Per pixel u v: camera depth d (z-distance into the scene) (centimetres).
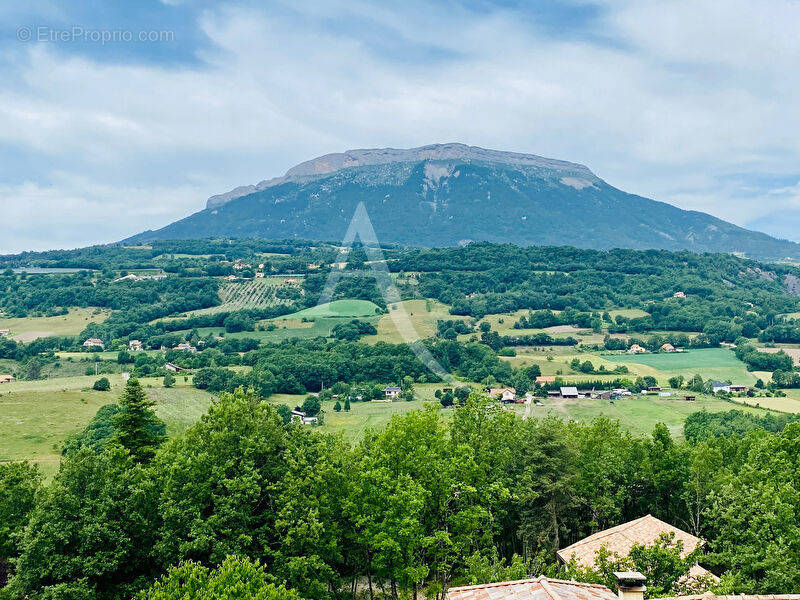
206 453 4150
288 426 4928
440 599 4347
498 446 5078
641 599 2358
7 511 4231
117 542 3781
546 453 4903
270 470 4306
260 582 3002
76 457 3994
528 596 2314
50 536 3641
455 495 4316
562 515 5022
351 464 4456
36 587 3625
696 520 5216
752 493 3741
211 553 3959
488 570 3409
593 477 5328
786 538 3306
